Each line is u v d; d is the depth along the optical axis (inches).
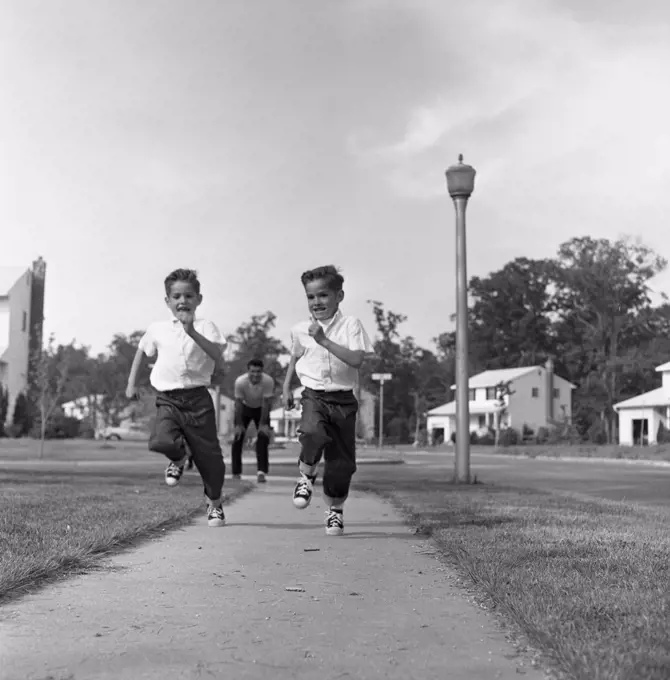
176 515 306.5
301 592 177.0
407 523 313.0
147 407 2842.0
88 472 649.0
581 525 299.4
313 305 274.5
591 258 3363.7
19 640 135.4
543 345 3767.2
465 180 576.4
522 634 141.3
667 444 1910.7
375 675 119.9
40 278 2642.7
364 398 3614.7
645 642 128.5
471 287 3846.0
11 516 282.2
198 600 167.2
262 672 120.3
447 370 4013.3
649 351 3238.2
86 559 206.2
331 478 274.4
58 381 1395.2
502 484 611.5
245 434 592.7
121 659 125.4
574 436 2559.1
